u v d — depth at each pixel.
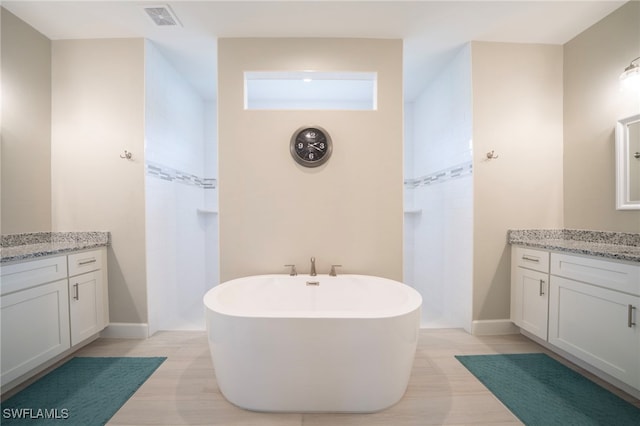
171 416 1.49
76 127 2.36
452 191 2.78
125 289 2.38
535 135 2.47
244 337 1.50
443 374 1.87
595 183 2.21
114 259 2.37
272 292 2.25
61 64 2.36
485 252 2.46
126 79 2.36
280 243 2.43
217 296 1.82
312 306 2.27
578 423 1.44
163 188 2.68
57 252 1.87
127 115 2.36
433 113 3.20
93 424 1.43
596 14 2.10
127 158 2.36
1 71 1.98
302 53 2.38
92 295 2.20
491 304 2.47
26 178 2.15
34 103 2.21
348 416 1.50
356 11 2.07
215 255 3.75
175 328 2.61
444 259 2.97
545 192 2.47
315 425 1.44
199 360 2.04
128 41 2.36
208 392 1.69
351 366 1.49
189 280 3.29
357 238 2.44
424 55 2.68
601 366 1.70
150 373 1.87
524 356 2.10
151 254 2.46
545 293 2.10
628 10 1.97
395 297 2.02
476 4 2.00
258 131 2.40
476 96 2.44
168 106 2.78
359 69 2.40
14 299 1.62
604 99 2.14
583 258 1.81
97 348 2.21
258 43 2.38
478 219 2.45
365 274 2.44
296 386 1.51
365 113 2.42
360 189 2.44
